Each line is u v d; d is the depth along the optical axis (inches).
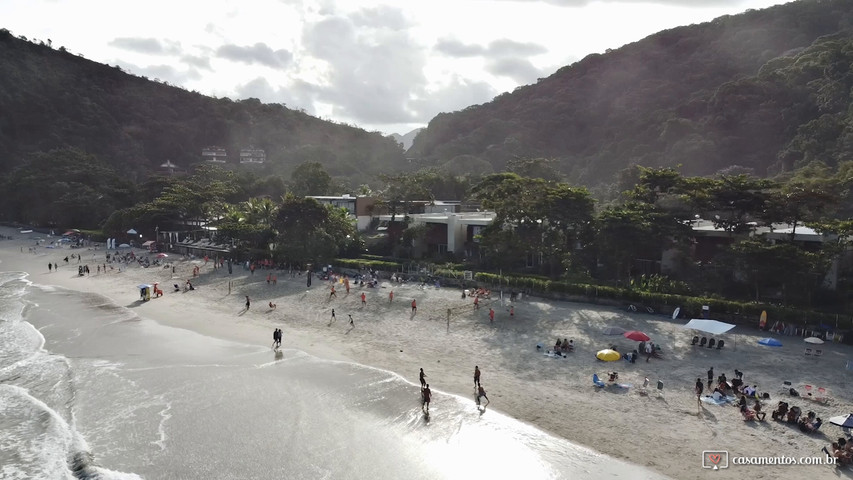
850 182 2662.4
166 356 1582.2
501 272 2442.2
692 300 1843.0
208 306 2219.5
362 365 1486.2
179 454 1013.8
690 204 2224.4
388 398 1258.6
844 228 1877.5
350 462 981.8
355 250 3159.5
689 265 2236.7
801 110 4904.0
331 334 1791.3
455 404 1218.6
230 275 2864.2
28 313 2138.3
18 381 1405.0
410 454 1008.2
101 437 1085.1
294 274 2822.3
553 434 1069.8
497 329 1784.0
